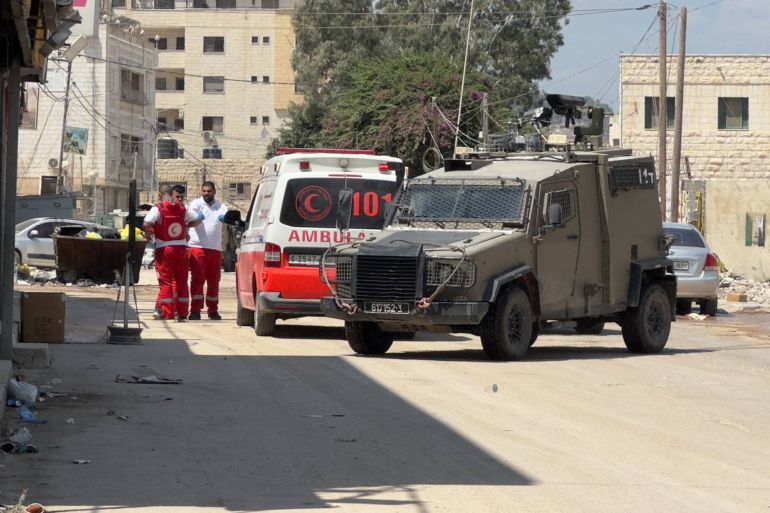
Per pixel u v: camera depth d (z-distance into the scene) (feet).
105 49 292.40
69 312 88.99
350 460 34.63
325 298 61.21
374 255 60.13
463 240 60.75
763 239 197.26
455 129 215.10
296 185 72.02
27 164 287.07
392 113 218.18
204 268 85.61
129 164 305.32
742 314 116.37
